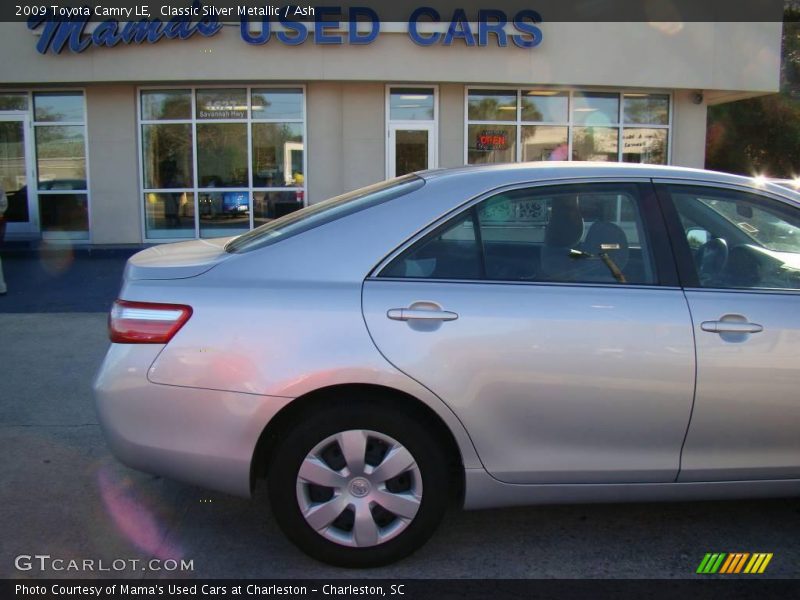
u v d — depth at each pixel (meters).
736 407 3.10
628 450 3.12
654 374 3.05
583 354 3.03
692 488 3.20
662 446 3.13
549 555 3.28
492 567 3.18
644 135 14.24
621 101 14.01
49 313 8.38
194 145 13.42
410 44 12.68
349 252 3.14
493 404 3.02
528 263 3.19
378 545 3.08
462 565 3.19
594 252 3.23
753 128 24.17
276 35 12.45
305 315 3.00
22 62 12.53
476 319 3.01
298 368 2.95
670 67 13.45
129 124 13.27
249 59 12.52
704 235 3.34
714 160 24.50
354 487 3.05
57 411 5.12
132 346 3.04
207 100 13.31
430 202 3.22
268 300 3.03
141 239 13.56
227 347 2.98
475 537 3.44
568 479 3.14
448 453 3.25
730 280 3.25
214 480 3.04
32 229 13.55
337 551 3.08
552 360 3.02
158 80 12.63
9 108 13.27
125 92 13.17
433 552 3.30
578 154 14.06
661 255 3.22
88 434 4.70
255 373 2.96
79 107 13.28
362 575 3.10
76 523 3.55
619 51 13.24
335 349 2.96
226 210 13.60
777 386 3.11
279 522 3.07
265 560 3.23
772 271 3.32
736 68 13.70
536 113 13.80
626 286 3.16
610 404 3.05
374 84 13.24
